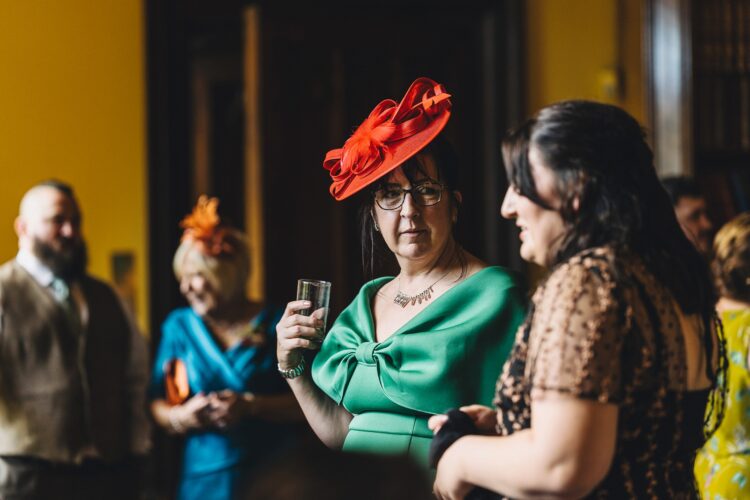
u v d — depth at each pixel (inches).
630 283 73.5
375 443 98.7
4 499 171.3
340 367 103.7
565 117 76.2
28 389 173.6
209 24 250.1
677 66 225.0
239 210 279.1
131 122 240.2
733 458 129.8
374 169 98.8
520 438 74.4
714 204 228.5
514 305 98.3
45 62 229.3
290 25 247.1
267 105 243.0
